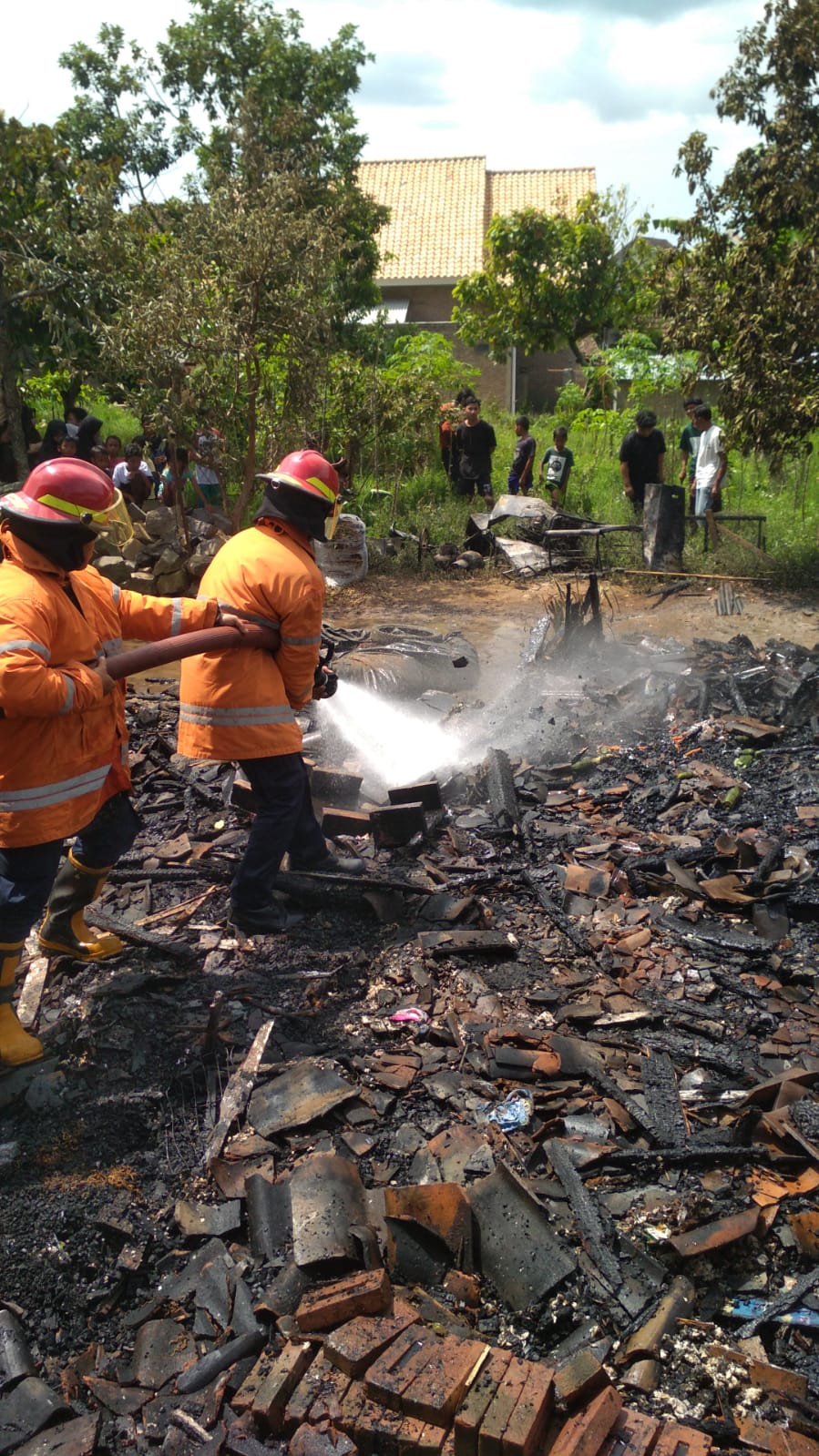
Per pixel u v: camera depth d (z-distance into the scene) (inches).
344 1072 132.7
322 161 762.2
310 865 175.6
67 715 121.3
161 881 179.9
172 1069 133.0
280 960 156.4
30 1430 91.2
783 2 404.2
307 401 438.9
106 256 441.1
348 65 860.0
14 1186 115.1
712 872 182.4
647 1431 87.0
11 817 121.6
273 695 149.7
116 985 147.4
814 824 195.9
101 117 879.7
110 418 874.1
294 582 146.9
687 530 463.5
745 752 228.2
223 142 781.9
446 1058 134.9
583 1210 110.2
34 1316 103.3
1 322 517.0
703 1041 138.7
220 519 429.7
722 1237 105.6
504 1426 85.4
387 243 1250.0
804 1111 120.6
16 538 119.9
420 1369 91.2
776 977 152.8
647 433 459.8
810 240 405.4
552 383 1256.8
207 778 219.8
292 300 406.3
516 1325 100.0
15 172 524.7
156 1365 97.4
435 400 593.9
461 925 164.7
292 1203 110.0
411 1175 116.5
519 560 436.8
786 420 409.4
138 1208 113.3
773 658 277.0
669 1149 118.6
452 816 202.1
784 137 411.5
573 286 986.7
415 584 427.8
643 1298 101.4
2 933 127.0
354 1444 88.0
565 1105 126.5
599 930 164.1
